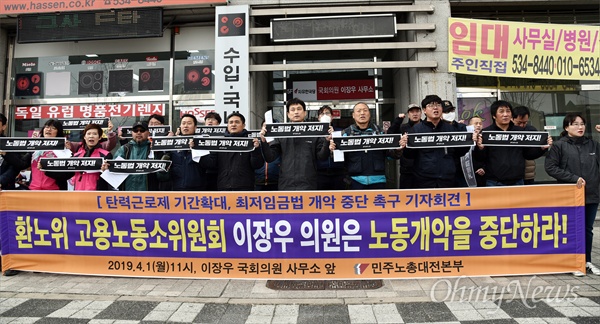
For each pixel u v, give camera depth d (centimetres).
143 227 382
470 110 728
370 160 402
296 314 302
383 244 365
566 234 367
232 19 655
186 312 308
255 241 372
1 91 745
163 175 432
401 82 742
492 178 407
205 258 376
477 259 364
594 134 720
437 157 392
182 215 379
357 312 304
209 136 420
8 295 348
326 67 647
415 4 670
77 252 391
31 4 686
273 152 385
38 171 438
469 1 680
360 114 415
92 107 746
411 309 308
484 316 292
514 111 466
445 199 366
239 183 402
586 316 288
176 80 740
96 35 687
